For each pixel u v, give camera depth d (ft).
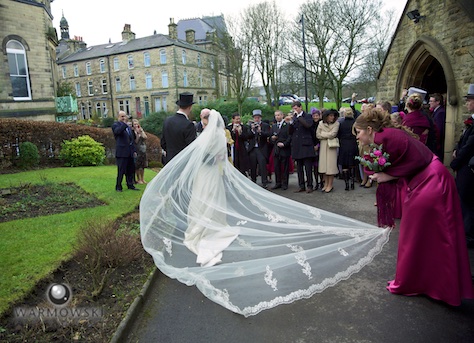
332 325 9.93
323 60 77.56
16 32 54.75
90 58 154.20
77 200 22.89
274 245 13.07
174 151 17.39
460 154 14.73
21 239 15.76
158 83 139.13
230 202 15.15
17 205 21.17
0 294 11.00
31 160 35.35
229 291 11.16
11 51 54.85
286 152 27.40
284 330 9.78
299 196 25.36
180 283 12.71
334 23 74.13
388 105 22.84
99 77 154.20
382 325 9.83
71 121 75.25
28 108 56.44
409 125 19.04
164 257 13.07
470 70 24.82
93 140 40.93
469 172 14.51
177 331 9.96
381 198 11.68
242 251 12.97
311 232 13.74
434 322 9.87
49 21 66.64
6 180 28.35
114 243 13.75
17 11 54.65
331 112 25.36
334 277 11.35
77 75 161.38
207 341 9.46
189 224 13.73
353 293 11.59
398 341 9.15
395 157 10.59
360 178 28.99
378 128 10.85
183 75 139.23
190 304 11.35
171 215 13.84
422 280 10.85
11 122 34.78
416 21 31.81
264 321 10.23
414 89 23.27
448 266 10.17
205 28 164.04
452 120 26.91
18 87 56.08
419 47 31.86
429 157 10.56
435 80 37.50
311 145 25.81
